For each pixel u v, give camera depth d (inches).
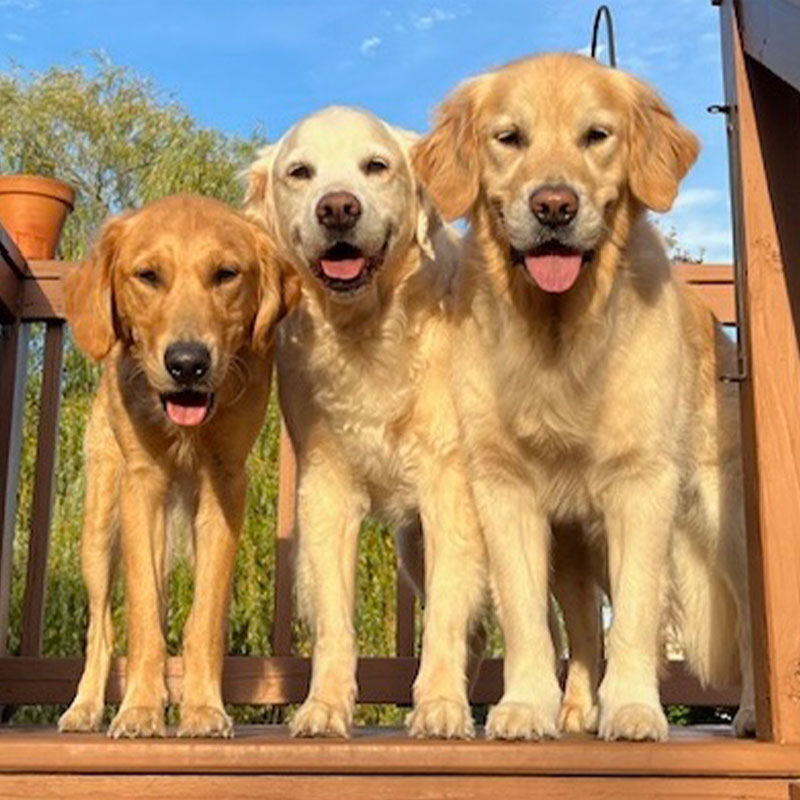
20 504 91.3
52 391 60.8
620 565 43.6
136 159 160.7
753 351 36.8
